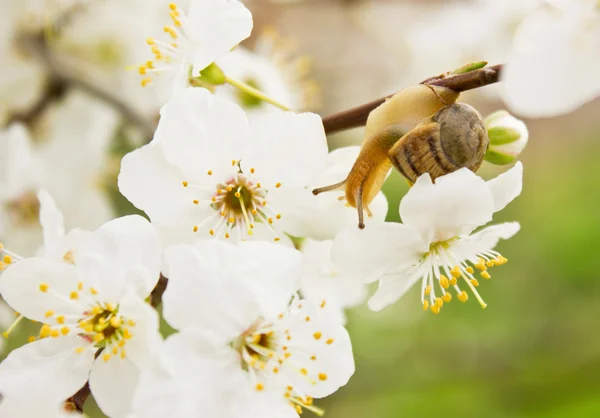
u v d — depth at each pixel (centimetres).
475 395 32
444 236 18
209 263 17
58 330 17
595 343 32
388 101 17
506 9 31
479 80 17
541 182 41
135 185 18
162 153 18
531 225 37
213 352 17
